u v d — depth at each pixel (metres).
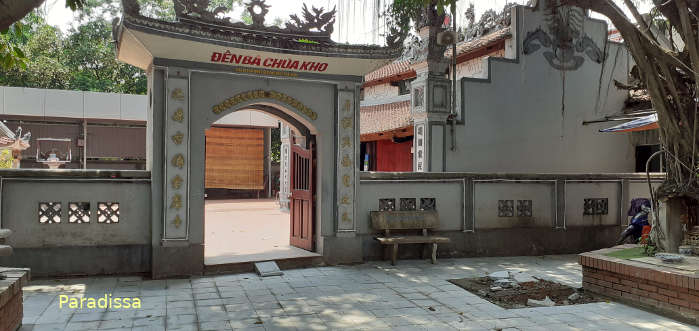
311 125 8.26
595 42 11.81
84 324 4.99
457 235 9.10
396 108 16.84
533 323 5.17
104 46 26.72
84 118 21.34
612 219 10.12
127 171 7.23
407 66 16.23
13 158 15.89
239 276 7.38
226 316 5.34
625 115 11.23
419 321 5.23
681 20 5.83
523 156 10.98
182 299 6.03
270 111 8.58
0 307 4.11
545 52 11.30
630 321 5.23
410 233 8.83
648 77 6.32
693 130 6.27
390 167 17.94
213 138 23.44
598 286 6.29
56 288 6.45
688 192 6.21
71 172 6.98
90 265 7.12
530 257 9.30
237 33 7.19
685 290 5.15
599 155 11.91
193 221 7.38
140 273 7.32
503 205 9.48
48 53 25.58
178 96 7.25
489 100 10.65
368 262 8.57
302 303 5.89
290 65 7.80
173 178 7.23
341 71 8.23
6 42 5.36
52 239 6.96
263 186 24.20
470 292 6.55
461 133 10.34
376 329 4.96
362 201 8.60
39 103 20.23
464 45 13.66
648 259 5.96
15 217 6.80
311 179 8.54
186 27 6.80
